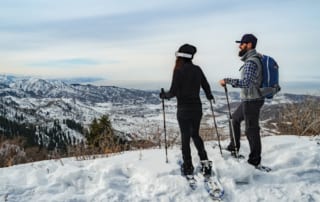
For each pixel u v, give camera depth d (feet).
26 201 14.32
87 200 14.67
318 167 18.52
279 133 26.94
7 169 18.11
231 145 19.57
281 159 19.19
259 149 17.95
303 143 21.61
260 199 15.34
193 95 16.78
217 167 17.15
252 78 16.89
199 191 15.58
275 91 17.39
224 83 17.46
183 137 16.85
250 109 17.61
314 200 15.44
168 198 15.03
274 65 17.38
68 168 17.57
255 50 17.47
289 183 16.87
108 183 15.94
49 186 15.62
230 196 15.55
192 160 18.62
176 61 17.02
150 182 16.15
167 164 17.71
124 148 24.52
